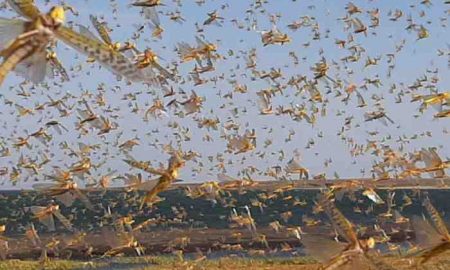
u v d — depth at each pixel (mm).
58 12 3006
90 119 13875
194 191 14984
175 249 44219
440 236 3336
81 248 40156
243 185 15062
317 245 3258
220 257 41875
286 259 38125
